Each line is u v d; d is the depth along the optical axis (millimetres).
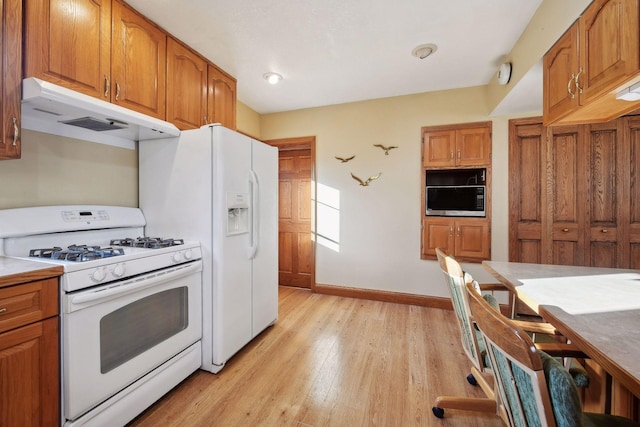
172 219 1941
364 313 2861
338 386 1713
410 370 1876
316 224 3488
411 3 1685
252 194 2133
